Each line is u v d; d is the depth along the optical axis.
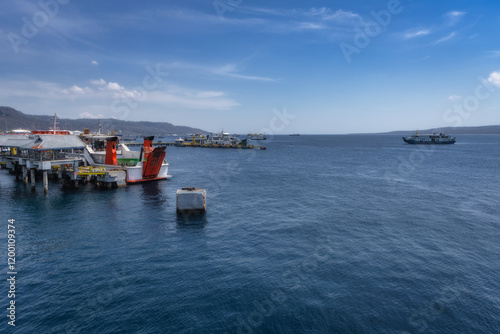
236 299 16.50
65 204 36.12
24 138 60.44
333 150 158.38
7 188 44.97
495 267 20.42
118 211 33.41
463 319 14.95
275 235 26.47
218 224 29.39
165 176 57.09
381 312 15.45
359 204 37.91
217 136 185.25
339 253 22.61
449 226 29.03
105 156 51.56
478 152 136.50
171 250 22.95
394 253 22.64
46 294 16.80
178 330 14.01
